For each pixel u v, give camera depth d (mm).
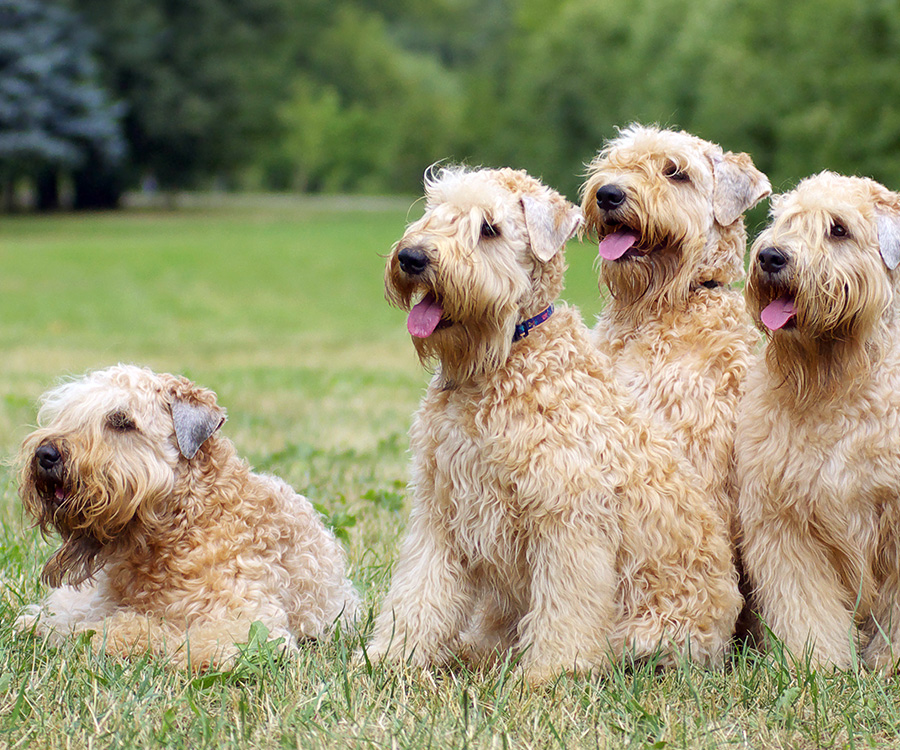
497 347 3822
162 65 54688
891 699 3592
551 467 3721
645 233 4531
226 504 4238
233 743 3115
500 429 3773
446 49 98438
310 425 9133
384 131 80125
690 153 4652
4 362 13586
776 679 3707
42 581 4320
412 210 4500
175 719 3264
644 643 3859
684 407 4352
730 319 4570
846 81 28047
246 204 66062
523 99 46625
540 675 3725
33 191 60531
